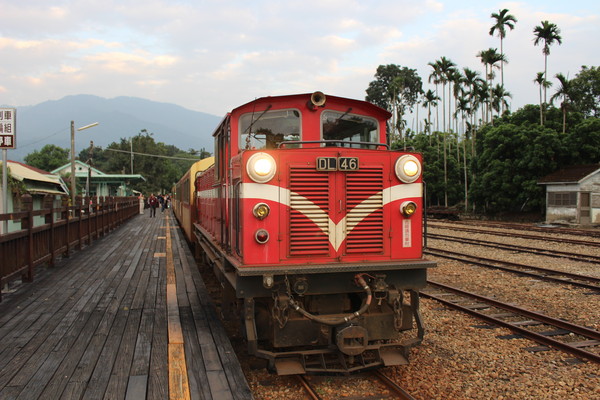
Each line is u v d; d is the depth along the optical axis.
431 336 6.34
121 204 24.27
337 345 4.74
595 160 28.58
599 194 25.52
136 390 3.88
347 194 5.13
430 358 5.52
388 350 5.09
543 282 10.02
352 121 6.31
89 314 6.39
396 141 47.91
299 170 5.02
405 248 5.37
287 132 6.11
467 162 43.41
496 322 6.84
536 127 29.95
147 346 5.02
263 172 4.82
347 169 5.09
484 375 5.01
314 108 6.07
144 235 18.06
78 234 13.09
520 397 4.50
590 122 28.27
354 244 5.17
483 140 33.66
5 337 5.30
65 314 6.37
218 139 7.48
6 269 7.25
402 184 5.37
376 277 5.05
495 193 31.31
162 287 8.25
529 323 6.91
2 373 4.21
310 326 4.99
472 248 16.08
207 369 4.41
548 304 8.17
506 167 30.09
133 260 11.42
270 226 4.93
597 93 41.12
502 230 23.61
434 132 47.50
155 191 72.50
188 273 9.59
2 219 7.07
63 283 8.53
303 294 4.88
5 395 3.74
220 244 7.07
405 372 5.10
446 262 12.89
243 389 3.97
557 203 26.92
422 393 4.57
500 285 9.80
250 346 4.73
